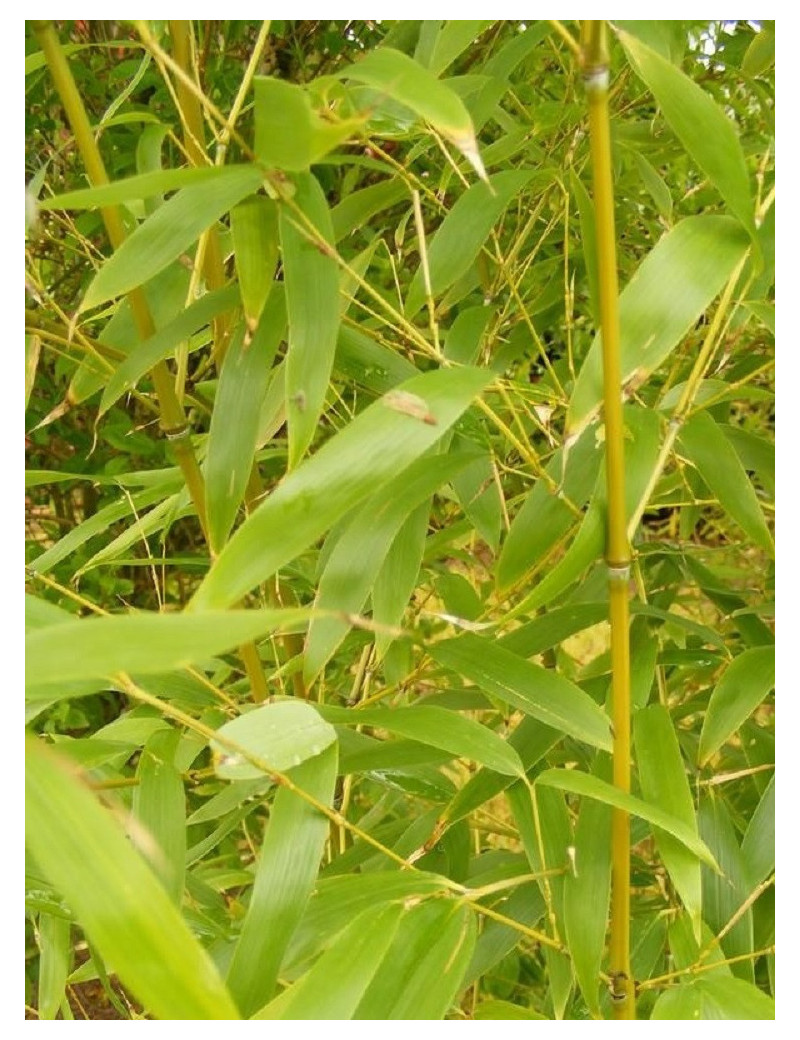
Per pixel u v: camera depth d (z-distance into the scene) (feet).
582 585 2.62
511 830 2.98
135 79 2.15
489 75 2.20
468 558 3.27
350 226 2.16
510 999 3.36
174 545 4.75
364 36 3.49
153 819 1.76
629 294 1.45
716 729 1.97
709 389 2.13
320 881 1.67
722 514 4.10
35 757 1.05
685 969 1.66
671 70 1.38
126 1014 2.64
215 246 2.09
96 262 2.54
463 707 2.36
